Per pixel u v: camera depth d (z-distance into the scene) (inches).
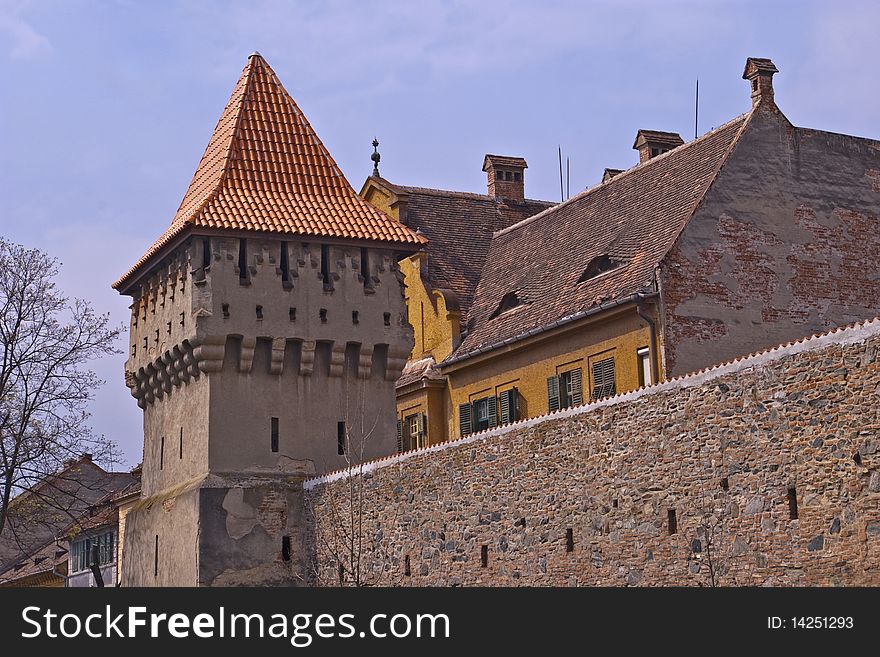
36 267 2069.4
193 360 1760.6
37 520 2150.6
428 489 1491.1
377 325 1831.9
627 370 1608.0
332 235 1814.7
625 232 1753.2
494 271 2060.8
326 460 1786.4
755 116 1683.1
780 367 1088.8
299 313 1790.1
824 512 1040.8
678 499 1177.4
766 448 1095.0
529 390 1779.0
